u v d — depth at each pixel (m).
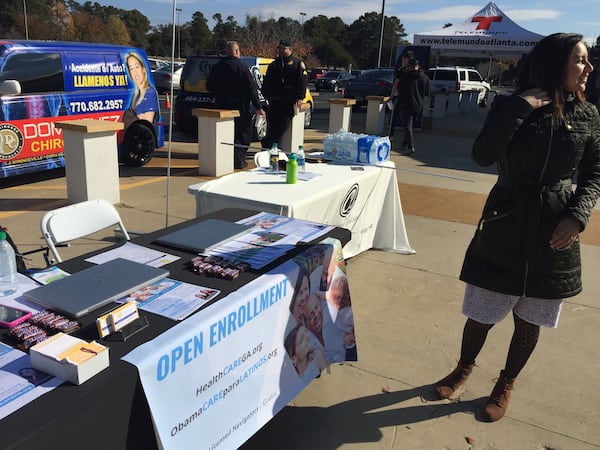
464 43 17.91
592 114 2.21
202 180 6.94
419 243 5.07
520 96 2.13
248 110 7.62
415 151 10.46
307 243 2.42
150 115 7.55
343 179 3.91
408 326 3.45
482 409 2.63
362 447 2.36
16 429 1.14
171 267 2.06
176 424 1.58
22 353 1.44
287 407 2.60
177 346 1.53
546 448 2.40
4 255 1.90
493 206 2.33
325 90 32.50
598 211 6.38
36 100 5.85
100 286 1.78
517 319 2.50
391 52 71.81
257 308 1.90
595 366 3.09
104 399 1.32
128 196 6.05
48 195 5.93
